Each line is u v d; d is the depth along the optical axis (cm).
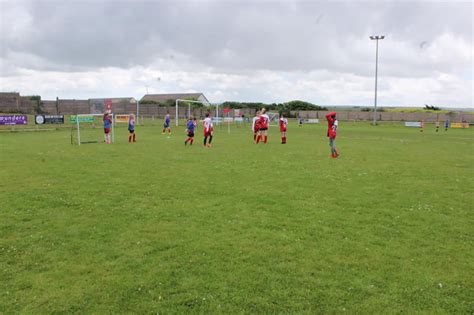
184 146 2145
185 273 516
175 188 1027
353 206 858
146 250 593
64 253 581
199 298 453
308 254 582
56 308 431
